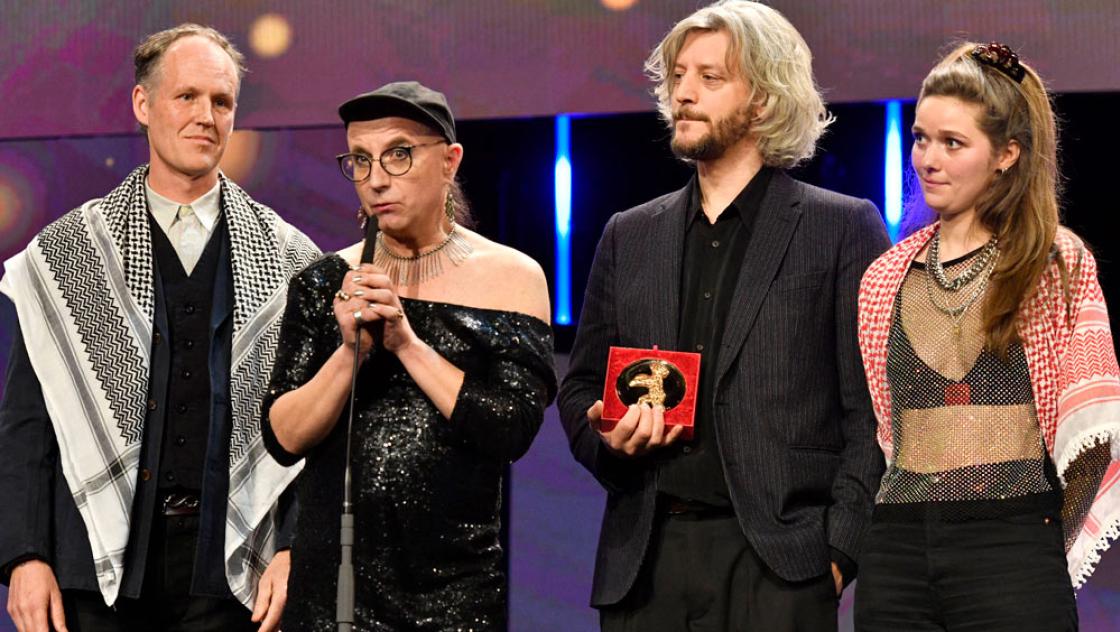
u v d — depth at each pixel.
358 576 3.97
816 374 4.54
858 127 7.29
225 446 4.86
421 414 4.04
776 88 4.66
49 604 4.72
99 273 4.93
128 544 4.72
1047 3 6.36
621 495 4.62
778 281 4.56
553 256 7.63
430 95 4.15
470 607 4.02
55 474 4.87
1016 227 4.23
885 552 4.25
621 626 4.54
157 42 5.05
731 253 4.66
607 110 6.82
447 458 4.04
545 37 6.89
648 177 7.54
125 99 7.38
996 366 4.19
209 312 4.96
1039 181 4.23
